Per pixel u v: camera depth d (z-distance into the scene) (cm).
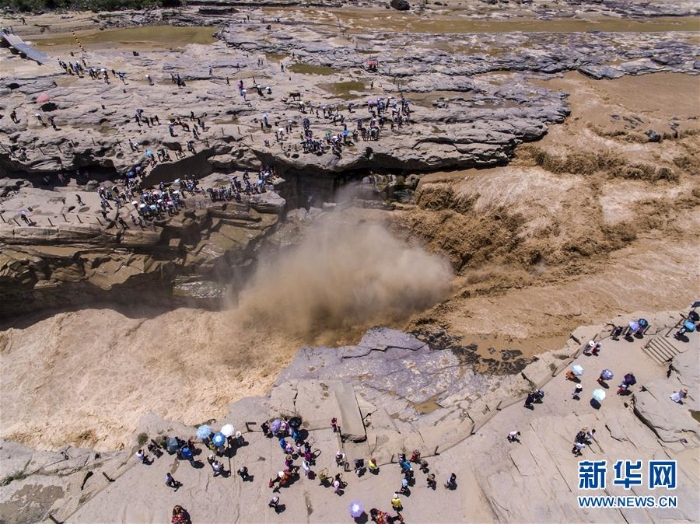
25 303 4094
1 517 2689
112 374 3806
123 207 4062
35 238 3884
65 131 4606
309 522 2541
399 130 5009
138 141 4500
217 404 3597
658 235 4650
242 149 4578
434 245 4706
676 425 2730
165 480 2722
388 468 2772
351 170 4672
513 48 7681
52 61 6359
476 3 10581
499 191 4784
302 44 7294
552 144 5244
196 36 7850
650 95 6378
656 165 5103
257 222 4331
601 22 9669
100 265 4000
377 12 9625
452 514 2544
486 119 5375
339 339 4053
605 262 4459
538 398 3048
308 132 4572
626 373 3189
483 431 2923
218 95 5466
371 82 6019
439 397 3369
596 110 5909
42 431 3441
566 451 2733
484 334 3959
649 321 3525
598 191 4941
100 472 2814
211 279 4234
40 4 8750
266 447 2895
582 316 4034
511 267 4544
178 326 4150
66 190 4391
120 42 7456
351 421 3047
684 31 9050
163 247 4069
